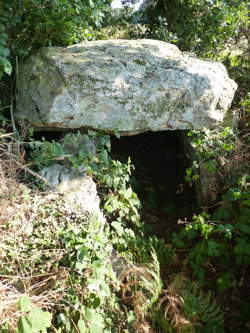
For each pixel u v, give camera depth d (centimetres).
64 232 271
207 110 379
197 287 315
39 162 348
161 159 486
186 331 284
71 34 434
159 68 381
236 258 326
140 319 276
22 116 369
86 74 355
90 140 374
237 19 538
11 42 402
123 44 425
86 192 329
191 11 553
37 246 266
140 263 317
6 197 287
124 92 361
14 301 226
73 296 248
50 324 229
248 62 555
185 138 445
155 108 369
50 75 362
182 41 567
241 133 429
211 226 331
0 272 252
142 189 447
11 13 379
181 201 427
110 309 267
